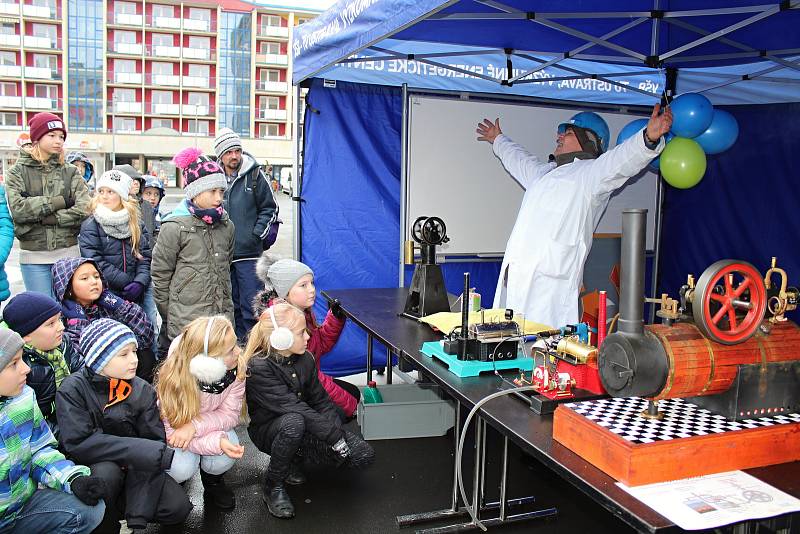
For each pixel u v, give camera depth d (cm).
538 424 158
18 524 186
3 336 171
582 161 333
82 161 495
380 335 255
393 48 385
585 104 465
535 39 336
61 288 257
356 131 419
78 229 351
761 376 138
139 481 214
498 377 199
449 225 443
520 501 254
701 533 116
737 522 110
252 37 3841
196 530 236
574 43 345
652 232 505
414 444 317
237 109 3878
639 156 289
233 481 279
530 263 330
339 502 257
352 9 262
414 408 311
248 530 236
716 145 347
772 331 146
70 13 3553
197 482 279
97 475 199
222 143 382
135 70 3762
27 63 3559
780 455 135
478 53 351
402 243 431
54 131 333
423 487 271
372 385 328
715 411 143
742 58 362
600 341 169
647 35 335
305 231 418
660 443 124
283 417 244
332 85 410
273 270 288
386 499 260
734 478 128
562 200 321
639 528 110
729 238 469
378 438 308
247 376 247
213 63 3822
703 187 482
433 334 257
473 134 439
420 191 432
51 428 221
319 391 270
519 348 216
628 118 479
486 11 284
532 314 332
